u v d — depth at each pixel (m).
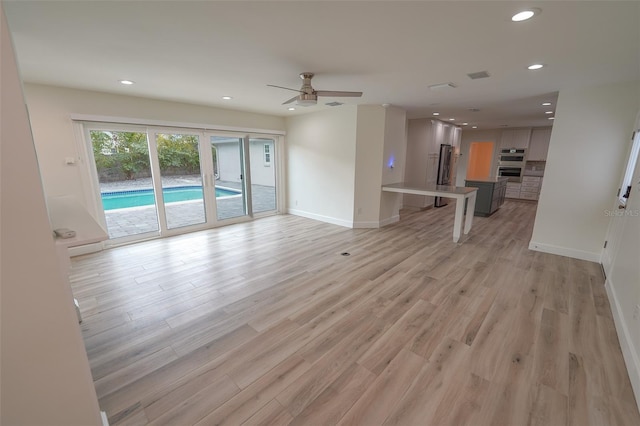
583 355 2.04
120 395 1.69
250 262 3.79
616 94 3.42
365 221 5.62
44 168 3.70
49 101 3.65
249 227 5.64
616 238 3.18
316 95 3.22
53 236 1.07
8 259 0.98
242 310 2.62
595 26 1.95
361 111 5.18
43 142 3.66
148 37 2.20
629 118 3.37
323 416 1.56
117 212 5.57
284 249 4.32
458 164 10.15
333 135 5.62
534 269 3.56
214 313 2.57
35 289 1.04
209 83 3.54
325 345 2.15
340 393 1.71
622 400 1.67
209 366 1.93
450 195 4.66
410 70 2.99
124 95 4.19
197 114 5.02
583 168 3.74
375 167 5.40
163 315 2.54
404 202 7.71
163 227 4.92
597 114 3.56
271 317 2.51
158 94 4.17
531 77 3.21
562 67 2.85
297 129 6.27
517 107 5.20
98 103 3.99
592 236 3.79
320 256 4.03
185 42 2.30
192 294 2.92
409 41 2.26
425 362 1.97
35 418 1.12
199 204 6.77
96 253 4.11
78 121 3.87
